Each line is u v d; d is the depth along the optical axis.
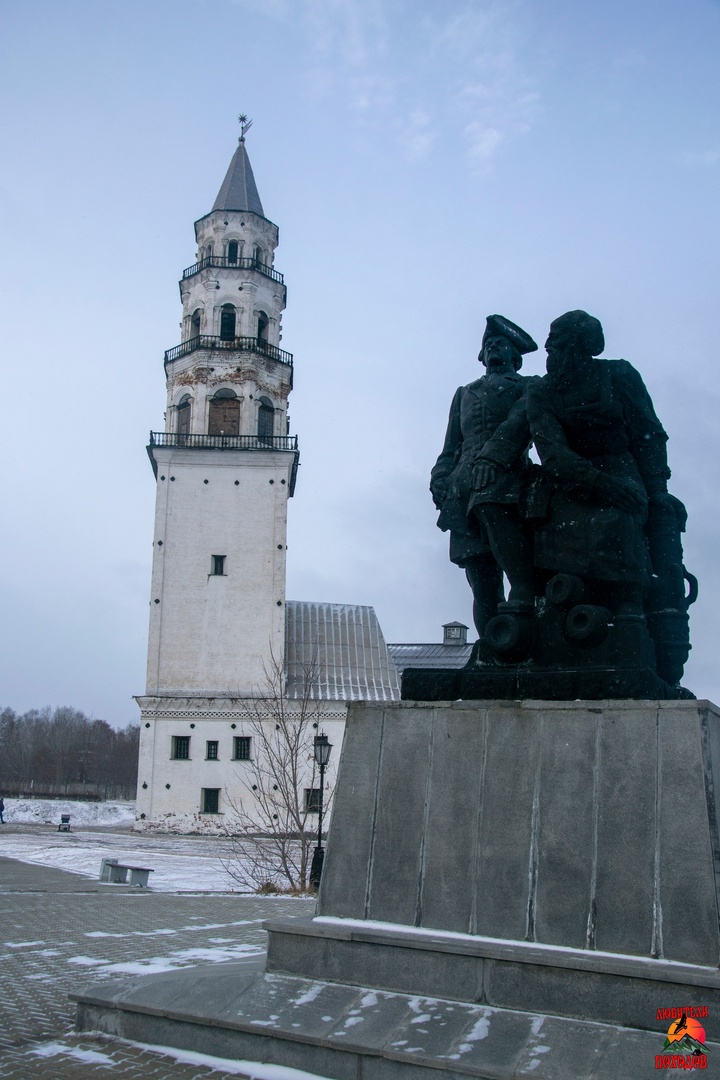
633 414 5.93
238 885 19.84
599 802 4.68
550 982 4.34
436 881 4.98
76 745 115.69
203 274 51.00
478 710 5.16
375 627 52.22
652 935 4.34
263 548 47.47
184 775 44.66
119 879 19.88
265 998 4.93
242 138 56.28
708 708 4.59
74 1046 5.20
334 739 45.62
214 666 45.94
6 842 35.28
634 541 5.54
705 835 4.37
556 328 5.77
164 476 47.94
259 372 50.00
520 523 5.86
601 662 5.37
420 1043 4.31
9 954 8.85
